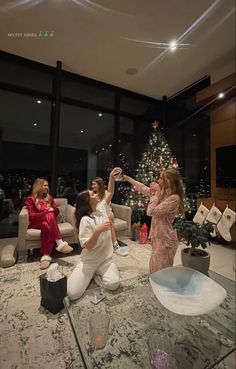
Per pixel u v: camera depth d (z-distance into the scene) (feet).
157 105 16.33
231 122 11.85
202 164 13.82
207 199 11.95
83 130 13.67
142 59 11.42
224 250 10.27
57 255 9.03
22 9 8.29
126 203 13.33
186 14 8.39
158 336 3.77
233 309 4.37
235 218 10.09
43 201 9.27
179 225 6.98
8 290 6.30
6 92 11.63
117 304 4.55
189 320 4.20
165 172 6.48
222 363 3.98
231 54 10.97
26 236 8.32
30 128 12.21
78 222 6.30
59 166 12.86
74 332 3.70
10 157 11.80
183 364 3.33
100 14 8.45
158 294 4.35
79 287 5.47
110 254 6.45
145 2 7.83
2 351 4.12
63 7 8.18
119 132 14.83
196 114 14.26
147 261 8.68
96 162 14.08
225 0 7.76
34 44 10.31
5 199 11.73
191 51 10.71
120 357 3.39
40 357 4.02
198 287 4.56
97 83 13.67
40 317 5.11
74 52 10.93
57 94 12.02
